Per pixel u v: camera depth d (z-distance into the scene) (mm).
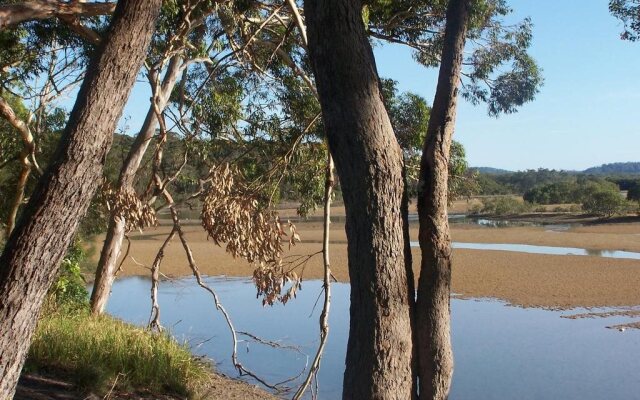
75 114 4086
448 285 4473
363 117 4008
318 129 10250
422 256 4492
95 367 7594
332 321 16922
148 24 4277
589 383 11648
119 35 4207
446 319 4441
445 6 11195
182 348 9641
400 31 11844
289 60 9750
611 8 7574
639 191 70062
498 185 107000
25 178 11273
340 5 3977
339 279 25281
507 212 72688
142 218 7293
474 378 11992
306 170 10203
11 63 11758
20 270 3820
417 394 4359
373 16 11148
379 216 4031
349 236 4109
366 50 4059
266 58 10398
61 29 11406
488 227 55938
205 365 9969
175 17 9242
